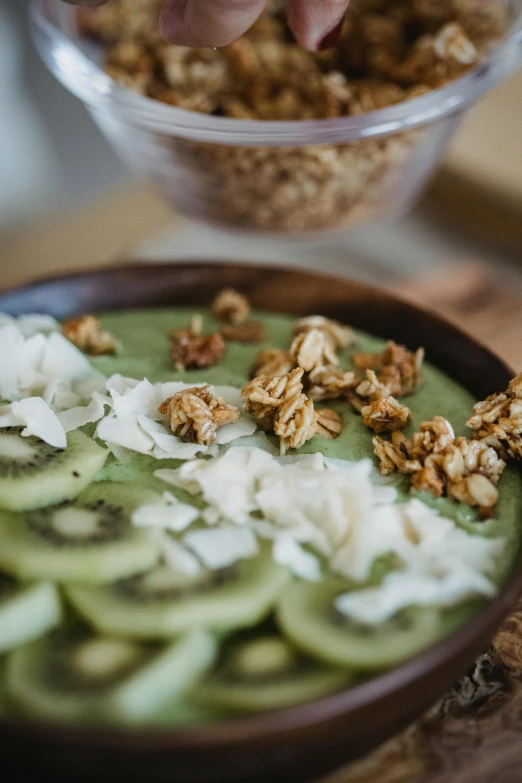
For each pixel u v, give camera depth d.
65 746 0.40
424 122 0.62
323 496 0.47
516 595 0.44
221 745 0.40
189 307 0.59
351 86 0.66
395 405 0.51
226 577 0.45
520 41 0.64
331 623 0.44
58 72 0.64
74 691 0.42
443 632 0.44
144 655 0.43
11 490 0.47
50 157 0.98
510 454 0.50
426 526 0.47
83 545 0.45
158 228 0.75
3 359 0.53
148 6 0.70
